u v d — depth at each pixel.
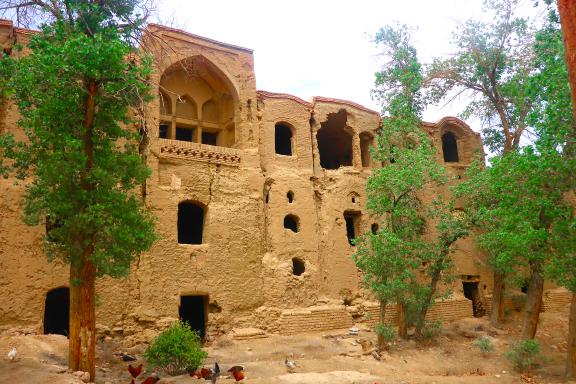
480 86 27.58
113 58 12.32
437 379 16.05
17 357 14.11
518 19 25.45
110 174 13.17
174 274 20.89
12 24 19.22
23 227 18.06
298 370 16.27
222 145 25.66
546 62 14.88
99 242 12.98
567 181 15.35
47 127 12.78
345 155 32.84
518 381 16.44
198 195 22.45
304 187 26.06
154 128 21.81
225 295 21.98
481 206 22.36
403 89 27.81
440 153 32.06
